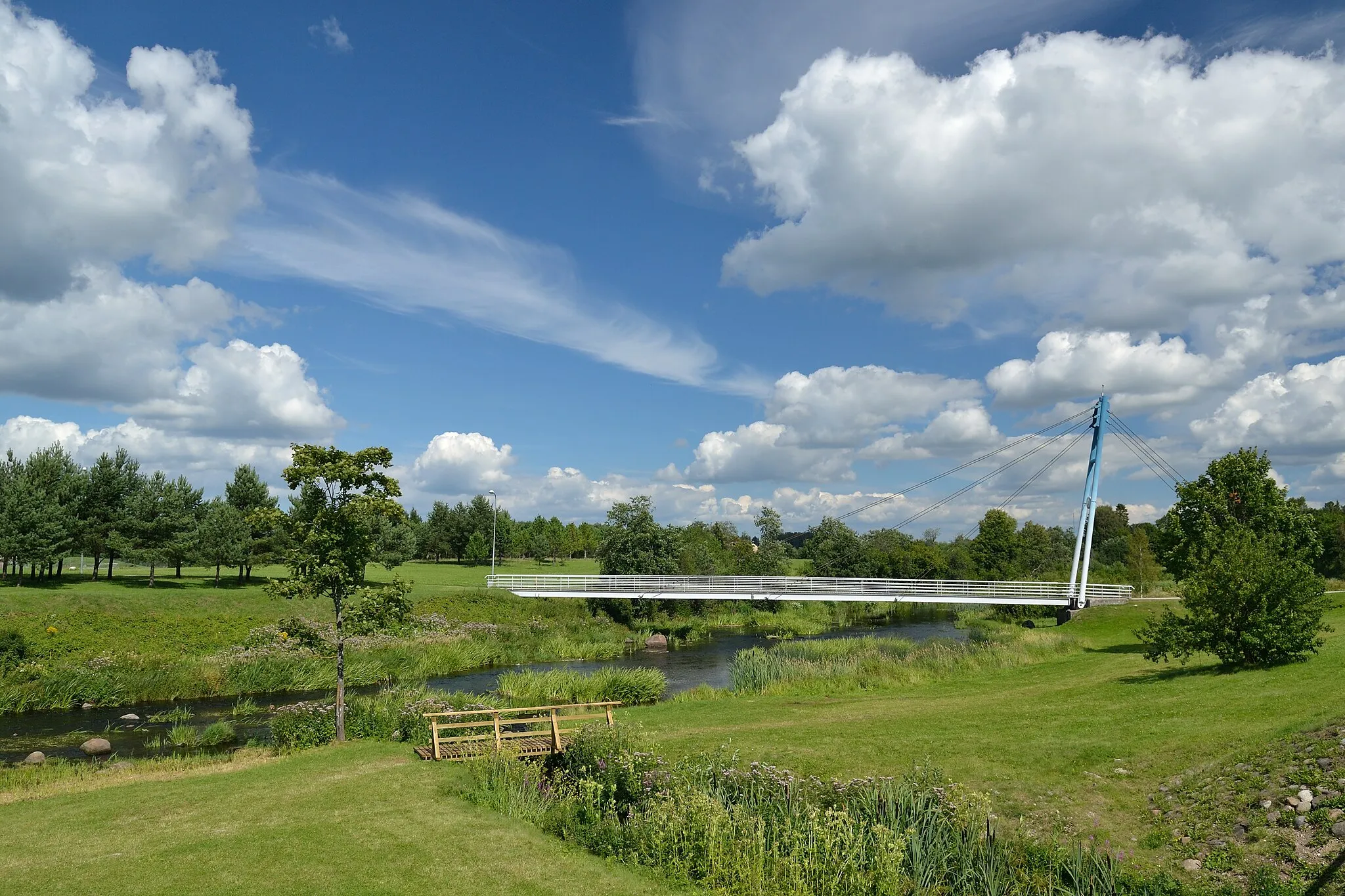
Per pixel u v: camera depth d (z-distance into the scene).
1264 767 12.83
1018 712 20.09
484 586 61.22
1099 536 112.75
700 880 11.34
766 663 33.09
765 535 89.38
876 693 27.66
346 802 14.16
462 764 17.00
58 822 12.97
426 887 10.55
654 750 16.72
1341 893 9.48
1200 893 10.21
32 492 45.00
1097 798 13.30
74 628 34.59
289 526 19.83
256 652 34.28
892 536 99.44
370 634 20.23
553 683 28.64
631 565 66.75
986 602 56.22
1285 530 27.72
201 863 11.15
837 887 10.88
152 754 21.14
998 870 11.02
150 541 49.47
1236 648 23.56
